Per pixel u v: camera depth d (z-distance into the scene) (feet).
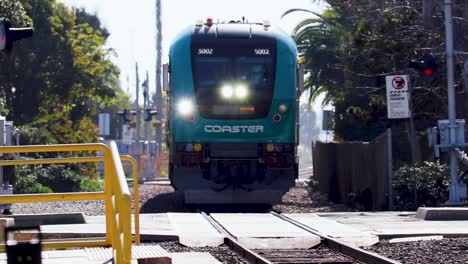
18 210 142.10
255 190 146.92
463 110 172.76
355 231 102.12
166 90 150.82
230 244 92.68
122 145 323.78
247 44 146.72
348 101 217.36
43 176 213.05
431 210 117.39
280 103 146.41
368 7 189.06
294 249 92.43
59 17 307.58
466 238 96.12
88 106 357.82
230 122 145.38
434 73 139.13
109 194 68.95
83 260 63.77
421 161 169.99
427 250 86.22
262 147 146.20
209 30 148.15
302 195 195.83
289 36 150.92
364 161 155.12
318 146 200.03
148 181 296.30
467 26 161.07
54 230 99.55
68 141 281.74
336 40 258.37
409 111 141.18
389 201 141.69
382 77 185.88
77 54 305.12
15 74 292.81
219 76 145.89
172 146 146.82
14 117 293.02
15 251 42.96
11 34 108.68
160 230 102.53
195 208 156.97
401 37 178.09
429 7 156.56
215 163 146.30
